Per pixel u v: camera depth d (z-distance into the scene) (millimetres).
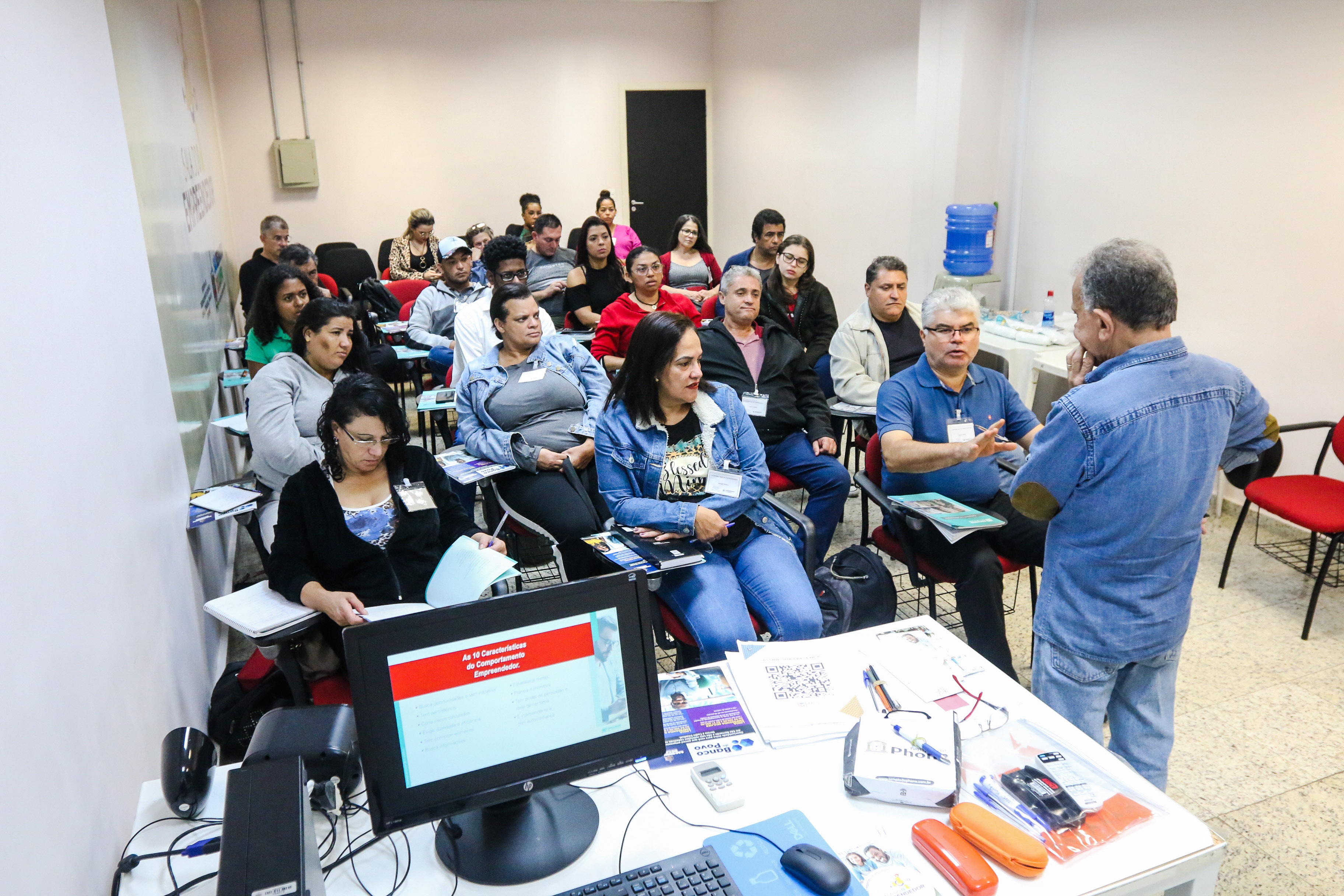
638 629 1410
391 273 7246
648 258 4168
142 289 2369
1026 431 2770
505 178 8508
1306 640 3020
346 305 3059
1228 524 3955
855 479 2797
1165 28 4289
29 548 1225
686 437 2432
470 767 1298
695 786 1449
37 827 1092
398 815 1254
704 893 1217
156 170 3258
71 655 1332
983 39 5168
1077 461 1669
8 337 1259
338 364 3059
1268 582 3434
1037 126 5180
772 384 3434
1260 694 2734
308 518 2217
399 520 2293
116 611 1621
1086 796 1357
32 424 1310
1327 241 3668
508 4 8117
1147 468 1611
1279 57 3762
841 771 1479
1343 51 3508
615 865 1295
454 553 2193
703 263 5746
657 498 2428
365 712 1239
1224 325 4164
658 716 1420
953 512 2459
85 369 1657
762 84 8047
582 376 3473
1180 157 4301
